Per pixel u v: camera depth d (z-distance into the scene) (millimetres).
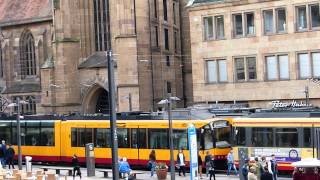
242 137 55438
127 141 62406
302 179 35219
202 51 81312
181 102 103125
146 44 95625
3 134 73875
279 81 76062
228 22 79125
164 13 101312
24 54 120188
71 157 67188
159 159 60219
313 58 73812
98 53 99688
